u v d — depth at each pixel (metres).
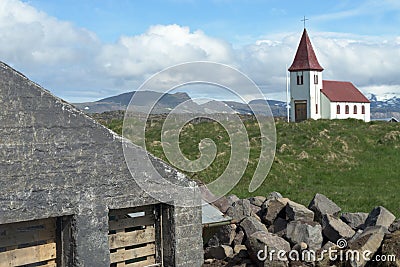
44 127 6.96
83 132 7.34
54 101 7.06
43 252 7.38
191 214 8.65
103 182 7.55
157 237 8.66
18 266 7.13
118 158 7.73
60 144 7.11
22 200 6.74
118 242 8.20
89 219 7.39
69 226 7.34
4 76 6.62
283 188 20.42
